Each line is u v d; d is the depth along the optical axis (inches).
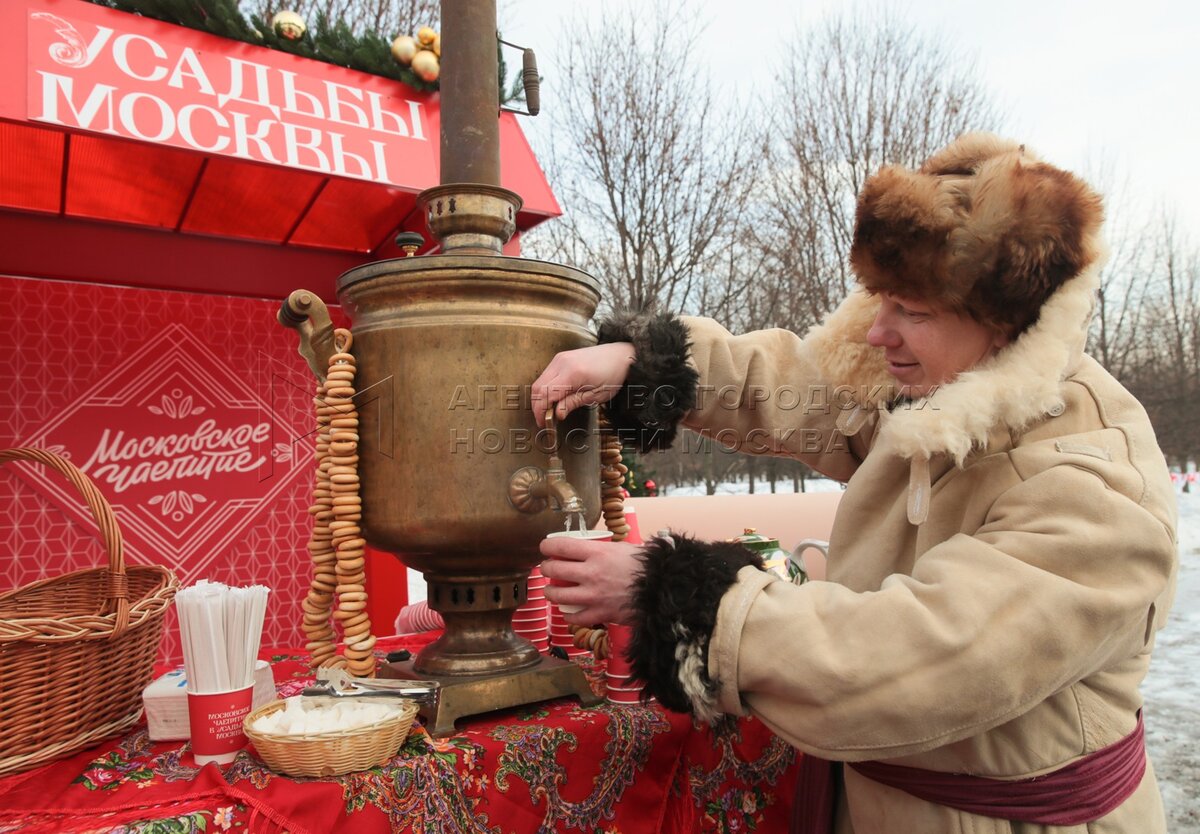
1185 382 545.6
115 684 33.0
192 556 75.9
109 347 73.2
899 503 31.4
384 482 33.4
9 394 69.0
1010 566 24.0
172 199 72.5
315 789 25.5
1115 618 23.2
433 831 27.2
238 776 27.1
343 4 204.4
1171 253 565.0
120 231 75.6
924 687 23.3
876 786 30.6
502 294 34.2
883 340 31.0
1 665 28.7
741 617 25.8
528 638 46.4
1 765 28.4
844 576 32.3
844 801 34.7
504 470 33.0
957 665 23.1
